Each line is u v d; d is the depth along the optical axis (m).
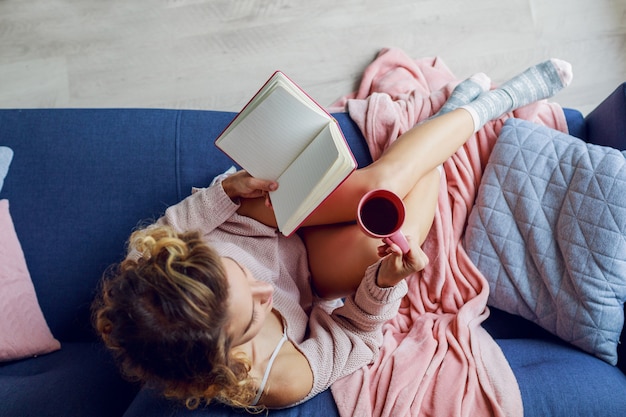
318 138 0.90
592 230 1.12
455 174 1.32
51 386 1.04
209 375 0.75
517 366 1.09
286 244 1.14
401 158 1.12
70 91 1.78
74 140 1.32
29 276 1.20
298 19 1.76
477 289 1.23
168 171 1.32
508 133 1.28
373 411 0.98
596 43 1.69
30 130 1.33
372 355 1.04
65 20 1.81
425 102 1.44
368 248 1.09
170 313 0.68
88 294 1.25
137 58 1.79
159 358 0.71
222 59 1.77
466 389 1.02
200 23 1.79
